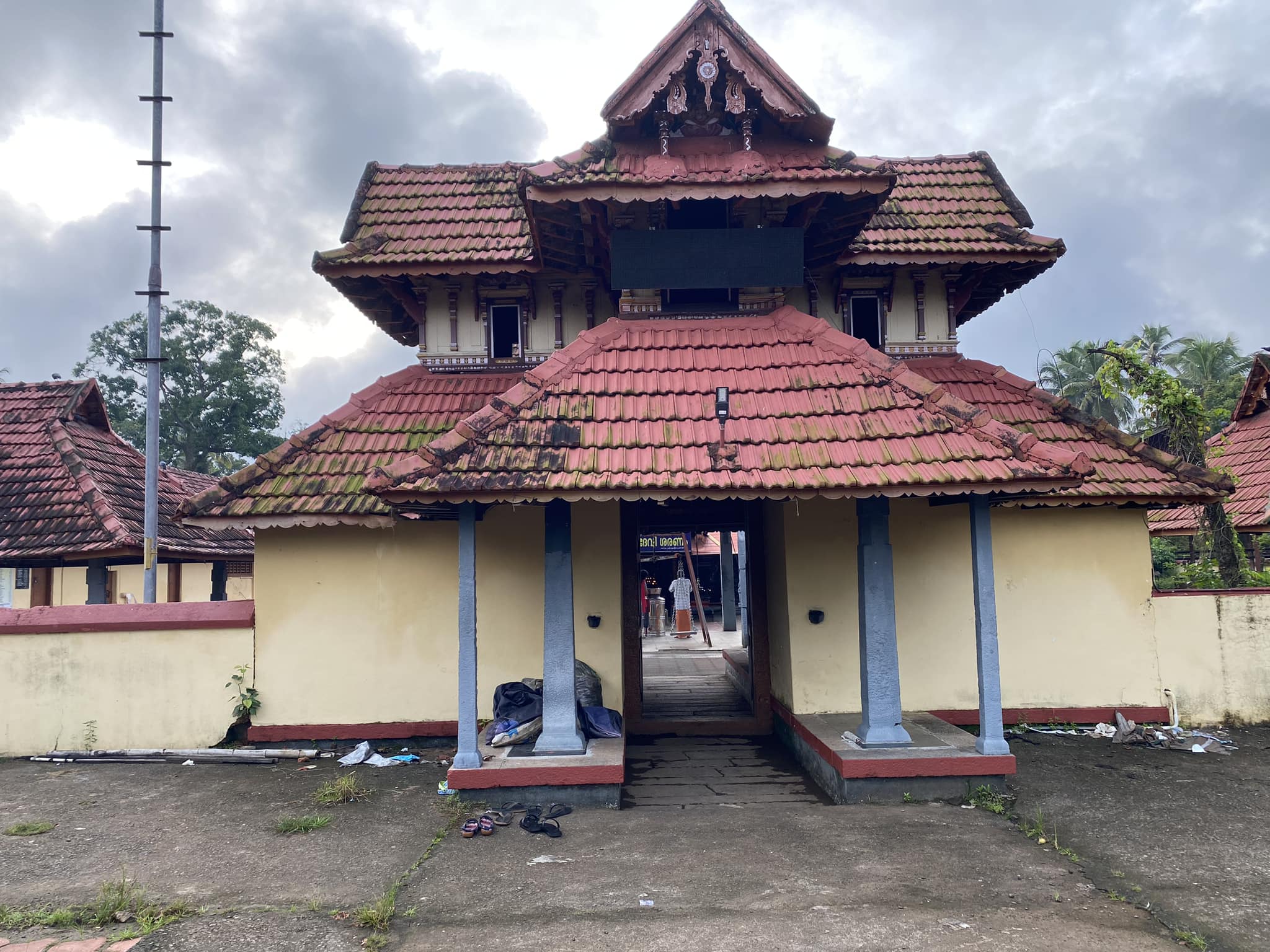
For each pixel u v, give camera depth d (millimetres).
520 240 9969
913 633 8891
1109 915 4508
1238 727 8883
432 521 8891
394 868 5344
